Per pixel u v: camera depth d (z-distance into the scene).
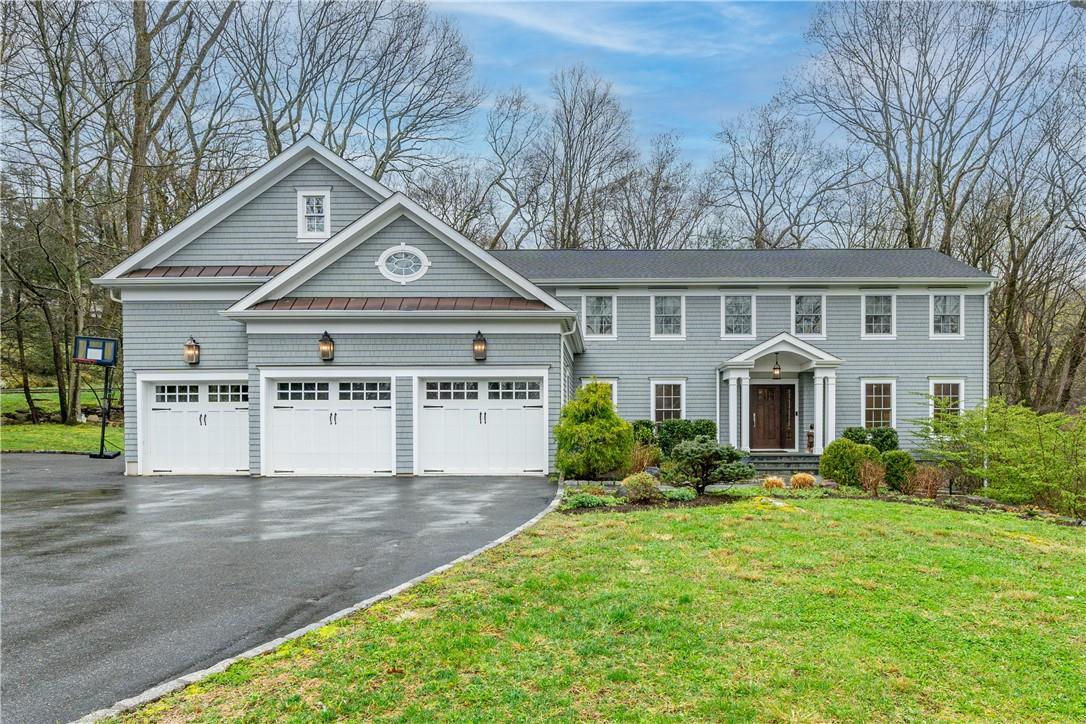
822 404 19.58
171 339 15.50
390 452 14.64
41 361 29.86
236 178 28.31
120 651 4.62
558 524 8.61
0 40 21.48
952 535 7.96
